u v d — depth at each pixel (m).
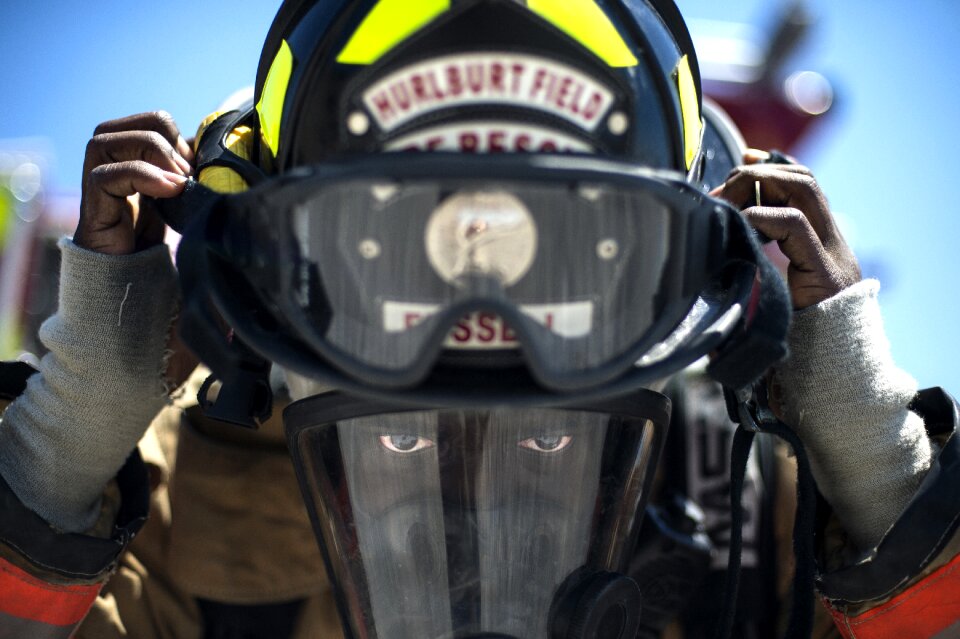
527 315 0.86
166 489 1.49
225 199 0.98
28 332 3.37
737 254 0.99
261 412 1.10
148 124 1.21
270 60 1.11
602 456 1.06
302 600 1.44
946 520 1.11
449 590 1.04
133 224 1.18
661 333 0.90
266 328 0.95
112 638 1.39
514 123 0.91
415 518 1.05
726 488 1.54
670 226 0.90
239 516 1.45
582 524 1.06
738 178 1.19
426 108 0.92
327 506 1.09
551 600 1.05
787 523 1.52
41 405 1.19
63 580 1.18
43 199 3.43
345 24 0.97
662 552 1.46
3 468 1.18
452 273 0.85
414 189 0.85
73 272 1.16
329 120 0.96
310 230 0.88
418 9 0.94
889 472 1.16
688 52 1.13
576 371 0.87
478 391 0.87
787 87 2.87
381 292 0.87
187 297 0.91
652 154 0.98
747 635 1.50
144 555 1.46
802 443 1.14
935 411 1.22
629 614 1.06
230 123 1.21
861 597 1.16
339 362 0.87
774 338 0.94
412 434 1.03
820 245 1.15
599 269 0.87
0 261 3.35
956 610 1.13
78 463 1.19
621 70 0.97
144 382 1.18
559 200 0.85
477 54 0.92
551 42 0.93
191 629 1.43
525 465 1.04
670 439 1.55
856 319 1.15
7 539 1.15
